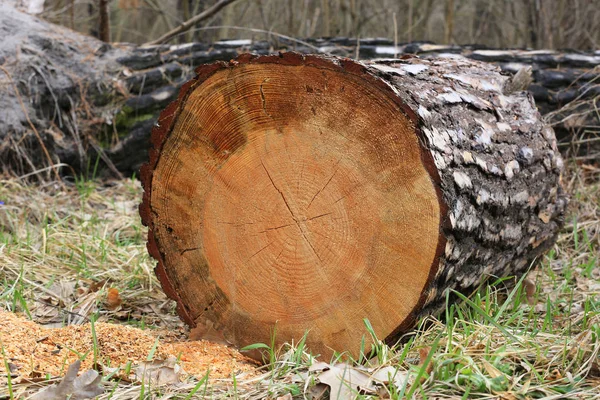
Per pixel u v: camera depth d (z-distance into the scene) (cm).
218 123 317
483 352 287
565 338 306
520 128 370
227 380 286
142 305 410
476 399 259
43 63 656
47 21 740
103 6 720
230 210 322
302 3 1195
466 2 1484
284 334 320
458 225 293
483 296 369
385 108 289
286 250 313
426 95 310
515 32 1354
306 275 311
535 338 311
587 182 640
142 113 665
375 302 301
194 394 270
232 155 318
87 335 312
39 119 643
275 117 307
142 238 520
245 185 318
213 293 332
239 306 327
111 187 643
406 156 288
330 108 297
